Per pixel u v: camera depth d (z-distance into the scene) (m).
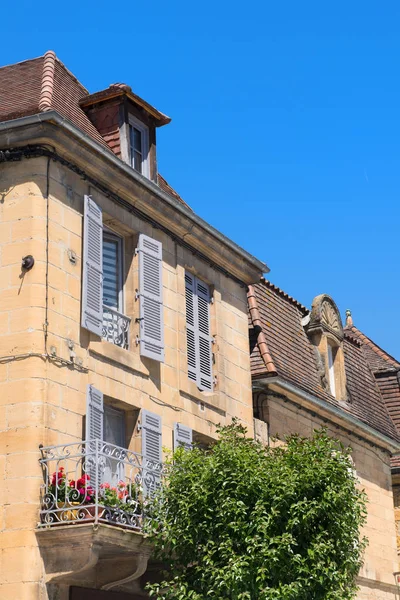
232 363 20.30
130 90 18.47
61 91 18.33
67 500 14.23
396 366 28.27
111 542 14.45
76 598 14.77
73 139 16.12
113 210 17.45
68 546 14.22
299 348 23.20
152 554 15.51
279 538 14.38
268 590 14.08
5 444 14.73
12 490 14.50
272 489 14.74
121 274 17.83
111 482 16.23
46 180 15.88
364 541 16.56
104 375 16.33
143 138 19.16
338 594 14.62
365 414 25.17
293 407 22.28
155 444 17.14
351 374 25.64
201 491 14.90
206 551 14.74
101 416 15.91
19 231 15.59
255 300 22.30
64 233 16.03
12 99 17.73
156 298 17.91
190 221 19.05
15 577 14.10
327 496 14.88
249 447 15.55
